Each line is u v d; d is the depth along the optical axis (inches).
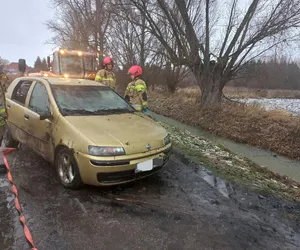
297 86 1462.8
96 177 137.7
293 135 342.3
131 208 136.9
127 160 139.0
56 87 180.1
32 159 198.4
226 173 199.0
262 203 155.1
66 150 149.8
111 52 810.8
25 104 193.9
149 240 112.3
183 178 181.8
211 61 507.2
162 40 502.9
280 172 256.5
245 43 469.4
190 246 110.2
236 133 398.3
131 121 170.2
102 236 113.1
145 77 795.4
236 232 122.8
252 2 445.4
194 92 776.9
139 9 470.6
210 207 144.1
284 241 119.5
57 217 125.0
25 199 140.3
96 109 177.9
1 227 116.0
